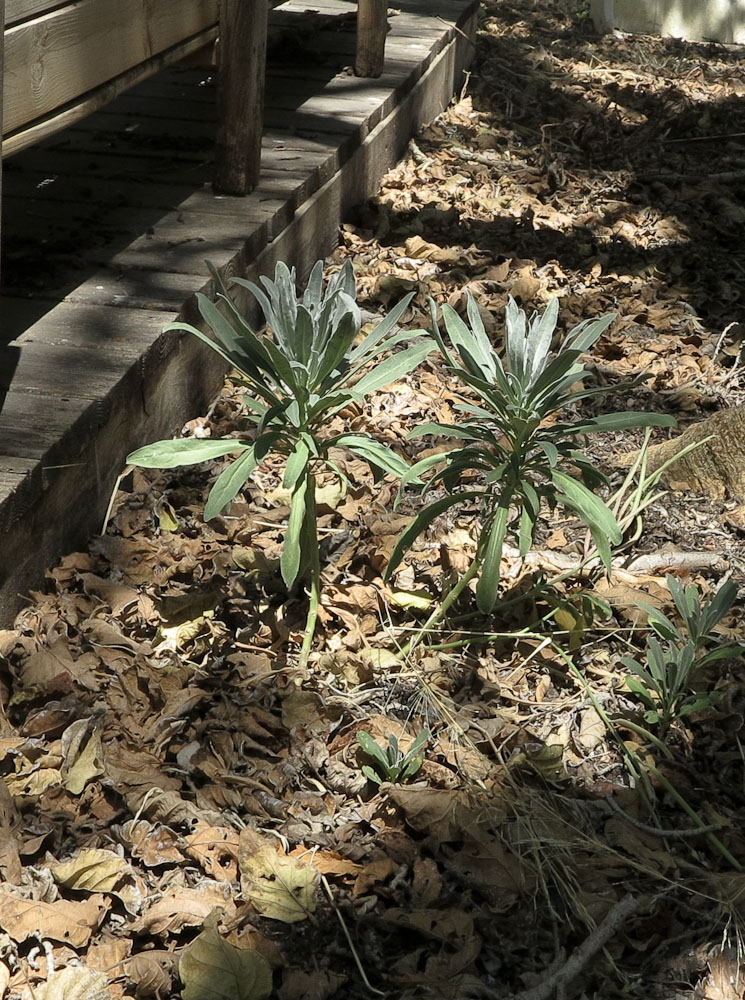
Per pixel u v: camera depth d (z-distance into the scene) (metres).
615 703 2.86
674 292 5.28
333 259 5.28
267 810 2.47
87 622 2.83
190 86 6.28
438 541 3.33
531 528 2.61
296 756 2.60
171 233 4.26
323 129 5.55
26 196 4.56
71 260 3.95
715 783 2.69
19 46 3.08
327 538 3.31
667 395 4.34
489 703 2.83
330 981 2.13
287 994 2.10
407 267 5.19
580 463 2.74
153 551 3.15
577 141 7.33
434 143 6.91
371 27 6.41
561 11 10.62
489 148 7.02
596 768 2.70
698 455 3.70
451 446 3.83
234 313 2.59
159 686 2.68
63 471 2.95
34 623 2.81
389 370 2.79
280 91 6.17
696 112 7.99
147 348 3.40
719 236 6.06
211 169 4.98
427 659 2.90
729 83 9.05
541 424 4.01
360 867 2.33
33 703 2.62
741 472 3.67
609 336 4.76
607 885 2.39
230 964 2.09
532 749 2.70
